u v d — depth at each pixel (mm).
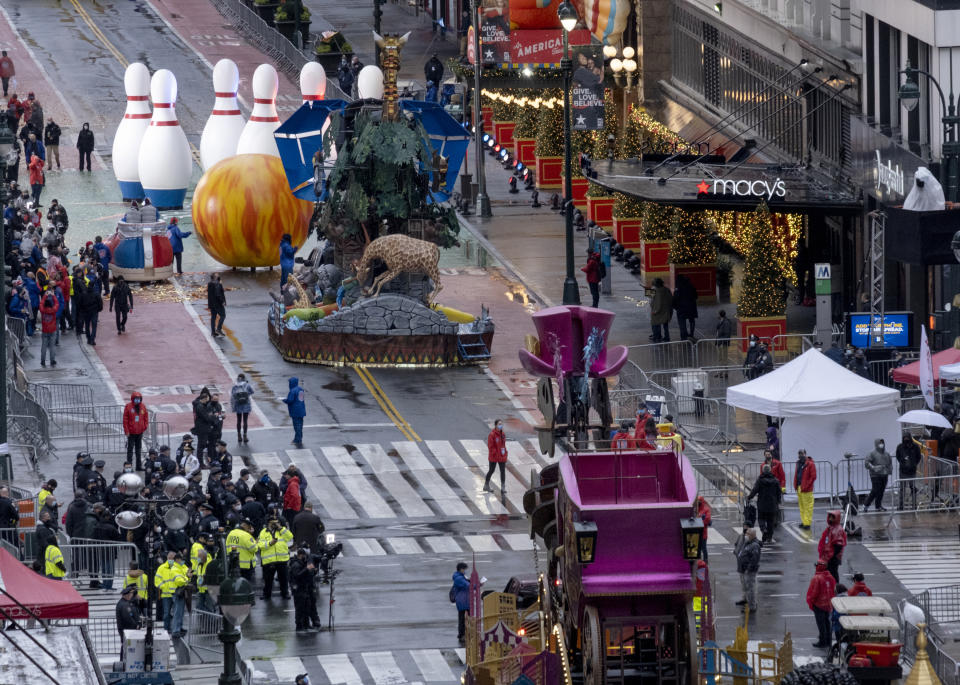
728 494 142625
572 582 89375
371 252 180375
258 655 113812
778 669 96688
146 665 99688
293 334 179125
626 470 93375
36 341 185625
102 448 154375
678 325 189000
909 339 163125
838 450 142750
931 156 173000
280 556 123812
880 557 129875
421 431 160125
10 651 82375
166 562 115188
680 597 88188
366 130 182500
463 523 139250
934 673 92375
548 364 100125
